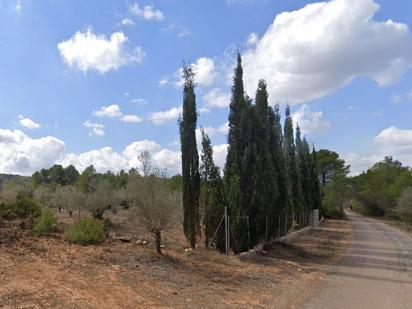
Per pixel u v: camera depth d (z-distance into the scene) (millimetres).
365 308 9461
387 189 71750
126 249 14570
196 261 13992
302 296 10516
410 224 52375
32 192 37906
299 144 42156
